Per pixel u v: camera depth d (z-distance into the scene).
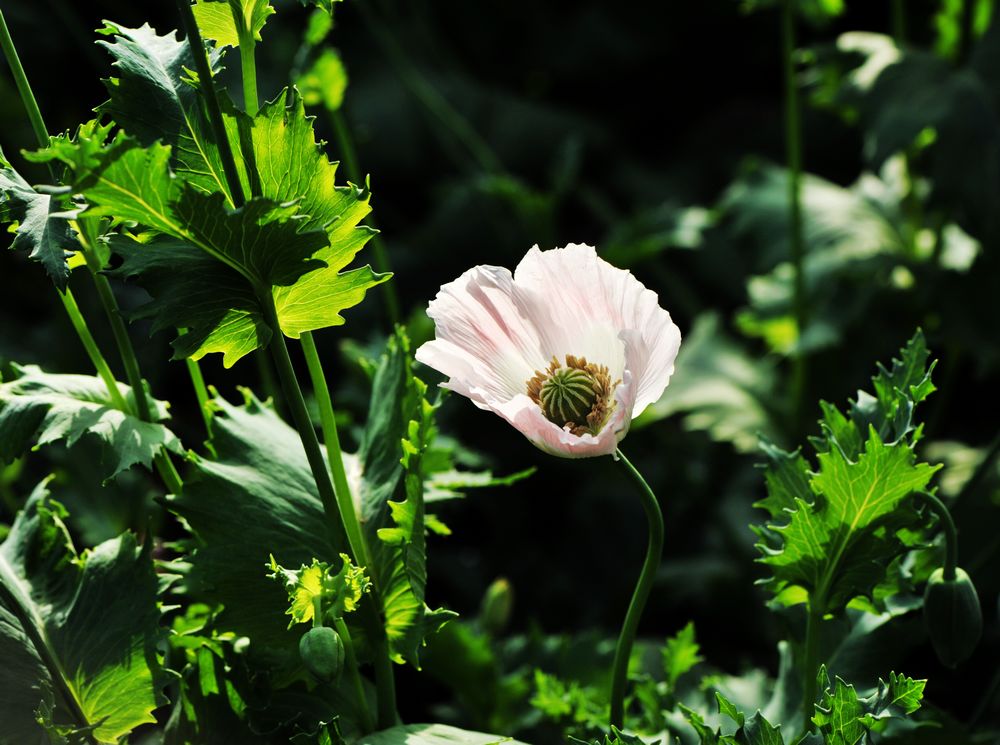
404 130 3.63
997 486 2.15
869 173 2.71
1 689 1.42
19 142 2.90
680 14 4.00
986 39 2.17
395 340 1.50
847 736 1.39
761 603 2.25
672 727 1.51
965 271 2.29
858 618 1.52
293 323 1.40
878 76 2.21
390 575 1.43
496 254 3.17
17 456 1.41
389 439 1.48
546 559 2.54
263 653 1.44
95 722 1.42
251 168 1.38
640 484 1.41
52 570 1.45
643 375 1.38
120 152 1.32
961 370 2.89
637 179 3.73
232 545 1.43
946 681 1.88
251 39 1.40
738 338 3.04
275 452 1.46
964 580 1.43
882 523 1.42
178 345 1.38
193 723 1.43
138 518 1.78
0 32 1.40
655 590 2.36
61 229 1.37
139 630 1.43
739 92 4.03
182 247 1.37
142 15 3.27
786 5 2.20
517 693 1.65
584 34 4.04
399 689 1.86
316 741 1.39
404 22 3.89
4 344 2.41
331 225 1.39
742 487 2.41
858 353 2.39
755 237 2.60
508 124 3.72
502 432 2.68
